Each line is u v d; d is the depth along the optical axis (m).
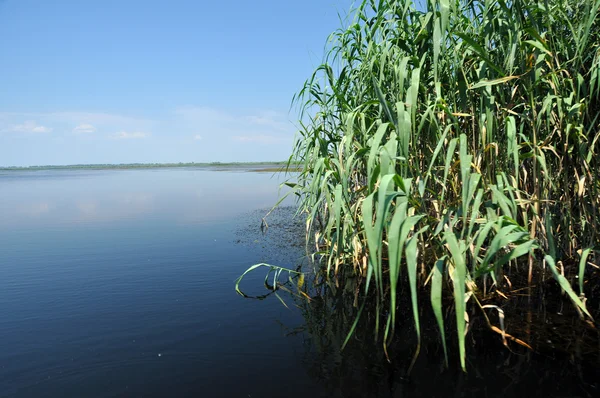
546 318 1.86
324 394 1.37
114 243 4.06
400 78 1.72
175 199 9.11
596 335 1.69
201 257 3.43
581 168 2.10
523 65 1.85
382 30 2.15
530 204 1.93
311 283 2.67
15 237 4.45
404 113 1.44
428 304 2.14
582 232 2.24
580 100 1.95
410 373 1.48
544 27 1.96
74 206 7.83
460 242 1.53
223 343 1.78
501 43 1.86
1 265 3.19
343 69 2.45
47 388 1.41
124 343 1.78
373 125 2.08
